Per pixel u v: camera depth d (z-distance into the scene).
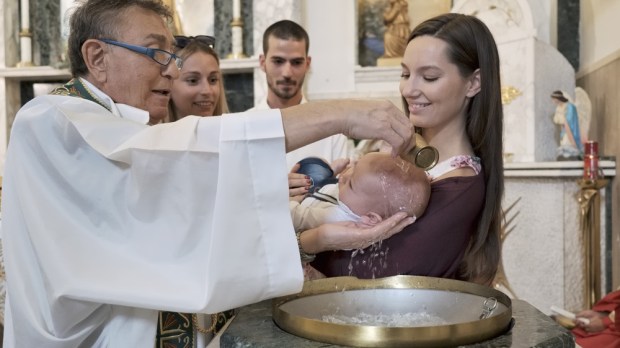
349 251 1.80
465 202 1.79
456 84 1.82
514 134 5.40
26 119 1.52
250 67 5.98
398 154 1.53
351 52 6.23
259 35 6.02
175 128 1.45
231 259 1.36
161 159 1.40
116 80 1.82
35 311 1.52
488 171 1.89
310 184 2.09
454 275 1.84
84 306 1.48
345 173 1.98
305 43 4.04
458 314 1.46
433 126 1.87
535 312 1.42
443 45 1.80
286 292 1.41
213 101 3.41
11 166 1.55
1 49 6.36
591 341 3.84
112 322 1.58
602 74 5.13
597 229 4.83
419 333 1.15
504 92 5.43
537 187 5.13
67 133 1.48
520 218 5.22
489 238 1.89
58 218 1.48
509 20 5.45
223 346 1.29
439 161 1.91
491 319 1.21
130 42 1.81
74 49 1.86
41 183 1.51
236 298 1.38
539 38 5.82
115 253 1.45
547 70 5.37
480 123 1.88
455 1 6.12
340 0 6.25
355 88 6.25
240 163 1.39
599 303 4.03
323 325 1.20
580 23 5.87
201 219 1.41
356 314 1.50
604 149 5.17
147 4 1.88
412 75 1.84
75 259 1.44
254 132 1.41
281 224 1.40
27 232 1.54
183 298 1.37
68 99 1.60
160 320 1.82
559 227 5.02
